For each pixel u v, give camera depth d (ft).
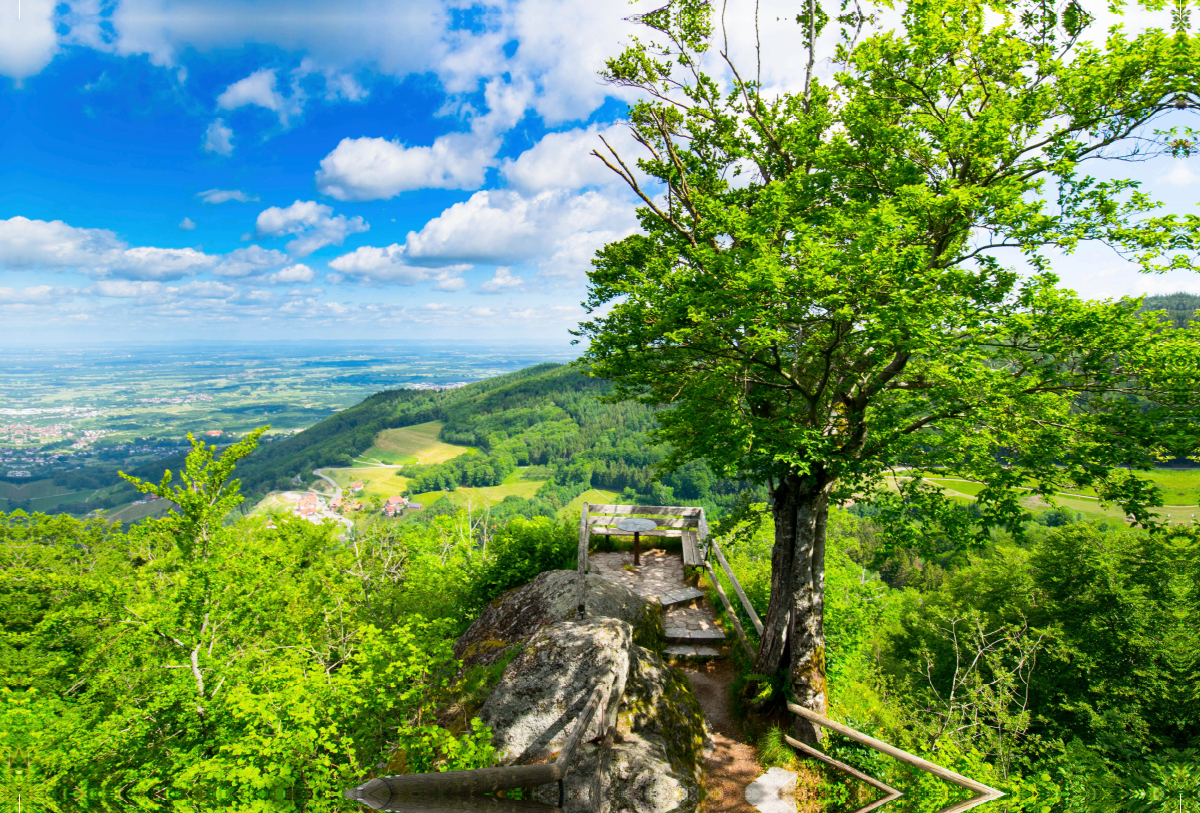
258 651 38.52
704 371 30.12
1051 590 63.41
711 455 29.32
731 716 29.19
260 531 61.62
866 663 53.62
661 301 26.09
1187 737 50.37
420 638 27.43
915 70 25.68
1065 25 24.23
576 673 23.61
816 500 29.32
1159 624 54.60
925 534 26.53
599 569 43.01
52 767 25.86
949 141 23.57
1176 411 20.59
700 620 36.32
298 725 21.40
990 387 23.11
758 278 21.81
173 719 29.99
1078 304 20.95
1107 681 52.42
